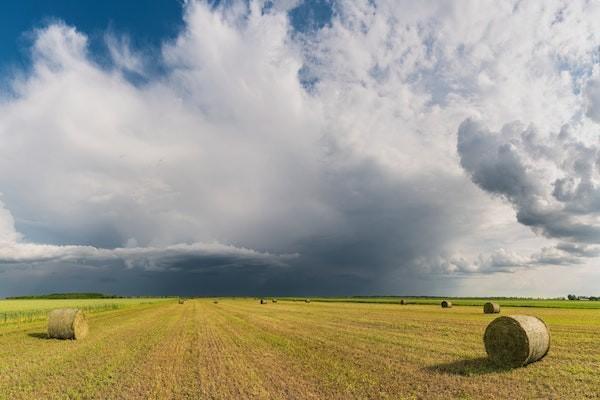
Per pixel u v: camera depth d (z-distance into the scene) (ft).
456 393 40.06
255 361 56.29
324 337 79.92
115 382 46.01
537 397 38.88
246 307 227.81
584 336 81.25
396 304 273.13
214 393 40.96
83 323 91.50
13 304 246.88
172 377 47.85
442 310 182.50
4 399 40.70
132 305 275.80
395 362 54.54
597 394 39.63
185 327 105.70
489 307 161.48
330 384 43.45
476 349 64.69
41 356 64.75
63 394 41.73
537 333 54.08
